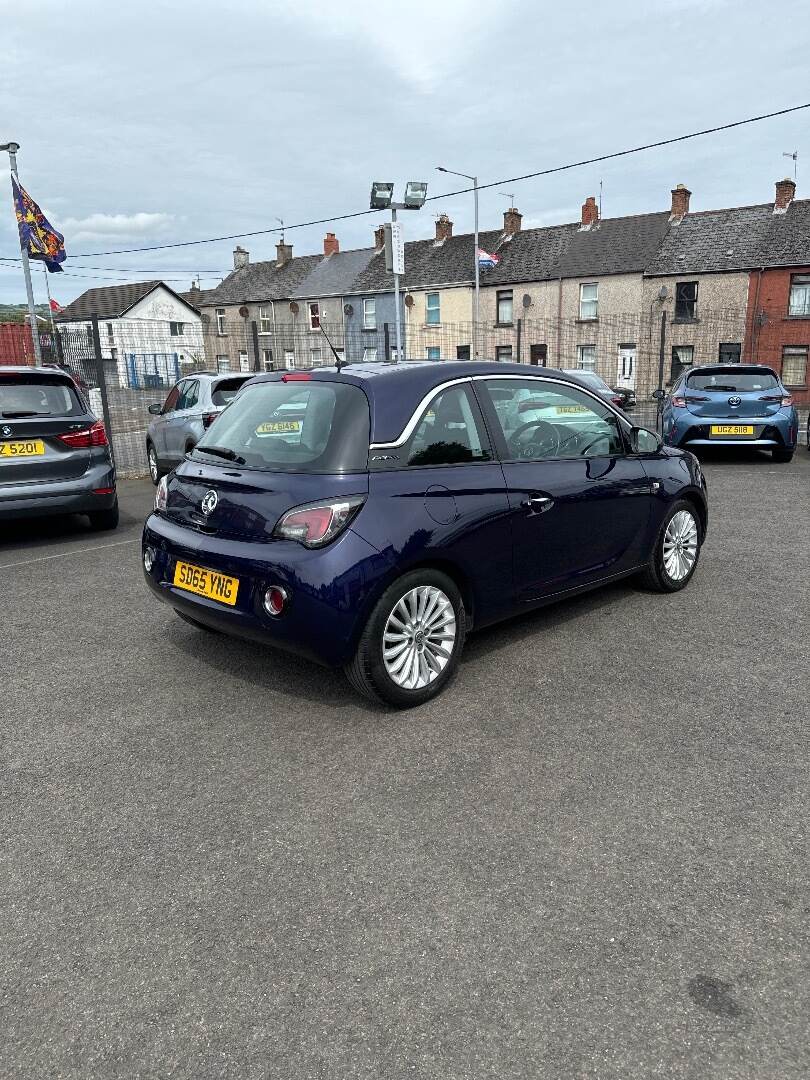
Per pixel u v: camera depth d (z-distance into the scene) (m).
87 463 7.05
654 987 1.91
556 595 4.16
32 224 17.67
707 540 6.57
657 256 33.03
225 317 46.91
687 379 11.27
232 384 9.23
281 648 3.28
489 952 2.04
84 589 5.51
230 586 3.36
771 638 4.23
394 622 3.34
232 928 2.15
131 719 3.44
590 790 2.79
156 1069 1.72
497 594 3.78
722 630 4.36
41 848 2.53
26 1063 1.74
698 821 2.60
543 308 35.06
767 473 10.38
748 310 30.95
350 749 3.12
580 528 4.19
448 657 3.57
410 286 38.44
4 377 6.77
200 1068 1.72
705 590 5.12
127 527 7.83
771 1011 1.84
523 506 3.80
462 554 3.51
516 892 2.27
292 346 43.62
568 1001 1.88
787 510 7.82
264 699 3.61
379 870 2.38
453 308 37.56
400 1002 1.88
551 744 3.13
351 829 2.59
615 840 2.50
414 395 3.50
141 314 53.12
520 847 2.48
